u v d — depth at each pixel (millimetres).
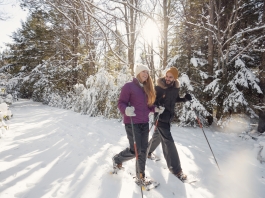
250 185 2621
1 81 14148
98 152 3369
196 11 8141
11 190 2055
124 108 2238
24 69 17547
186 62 7168
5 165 2672
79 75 13852
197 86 6715
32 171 2531
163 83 2732
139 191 2211
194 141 4766
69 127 5352
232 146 4484
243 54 6961
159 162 3145
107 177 2451
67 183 2270
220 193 2342
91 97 7898
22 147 3512
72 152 3328
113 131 5031
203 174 2836
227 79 6719
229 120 6301
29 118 6902
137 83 2377
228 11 7707
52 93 13406
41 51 17469
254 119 6625
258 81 6215
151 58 10445
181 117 6453
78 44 14094
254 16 8031
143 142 2408
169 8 8328
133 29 9617
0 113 4863
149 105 2490
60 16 13172
